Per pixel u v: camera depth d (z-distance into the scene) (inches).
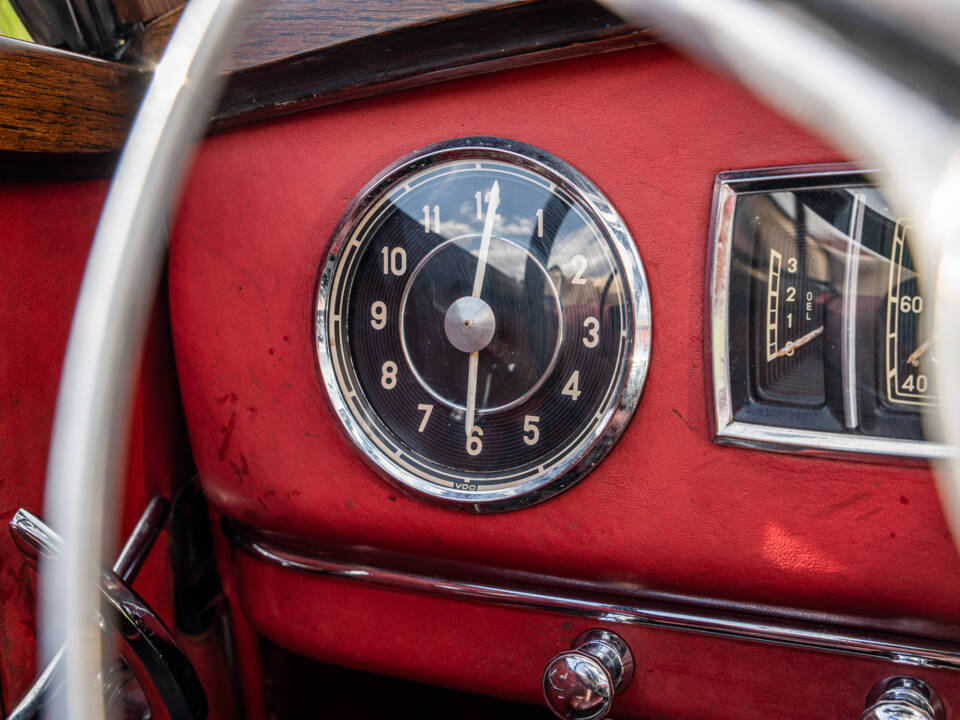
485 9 10.9
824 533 11.0
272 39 11.9
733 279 10.9
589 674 10.9
